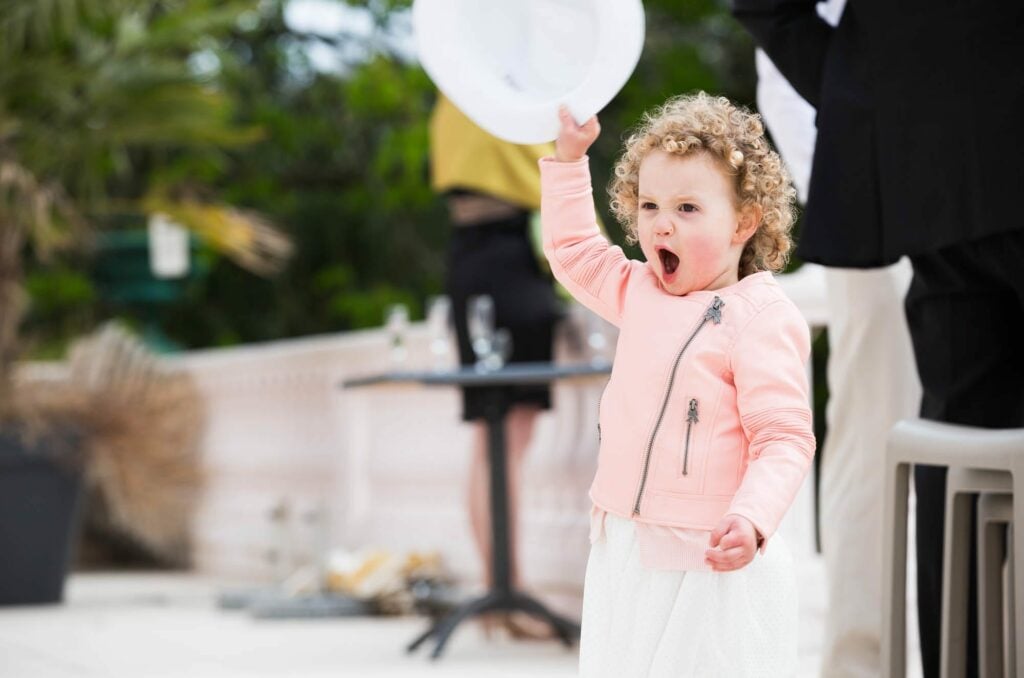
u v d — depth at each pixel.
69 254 27.34
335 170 32.91
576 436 12.44
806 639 9.44
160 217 17.52
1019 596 4.93
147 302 30.88
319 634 11.86
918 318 5.83
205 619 13.25
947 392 5.71
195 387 18.06
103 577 17.67
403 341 12.07
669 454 4.41
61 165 16.27
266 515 16.39
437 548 14.01
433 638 10.81
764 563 4.35
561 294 11.10
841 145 5.76
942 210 5.45
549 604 12.41
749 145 4.50
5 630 12.84
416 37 4.78
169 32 16.39
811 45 6.07
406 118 30.50
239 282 32.25
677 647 4.33
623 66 4.67
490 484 10.39
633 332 4.57
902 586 5.52
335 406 15.70
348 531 15.30
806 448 4.30
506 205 10.64
